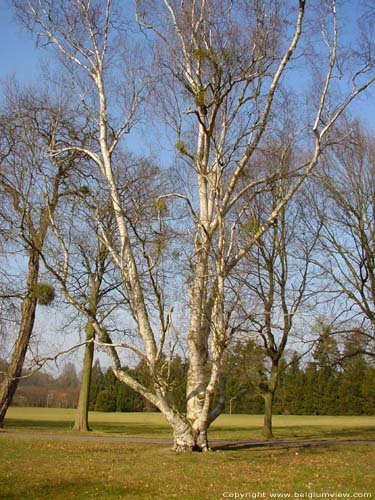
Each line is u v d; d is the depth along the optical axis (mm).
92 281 23297
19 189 15141
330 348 24203
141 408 60125
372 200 23500
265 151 16188
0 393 23766
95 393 63000
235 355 22750
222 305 14094
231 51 14516
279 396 59094
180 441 14992
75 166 19266
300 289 23828
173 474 11547
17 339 24156
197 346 15430
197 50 14266
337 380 57156
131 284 15445
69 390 66625
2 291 24000
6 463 12945
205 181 16062
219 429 30797
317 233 23938
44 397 66500
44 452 15203
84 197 16828
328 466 12953
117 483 10500
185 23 14977
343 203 23312
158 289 15930
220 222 14578
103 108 16234
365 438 23641
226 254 15430
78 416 25141
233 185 15156
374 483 10711
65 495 9359
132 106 16344
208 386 14523
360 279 23203
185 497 9281
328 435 25594
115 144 16266
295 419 46625
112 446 17031
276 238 24281
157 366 14781
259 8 14375
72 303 15086
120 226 15617
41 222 17547
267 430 23953
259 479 11047
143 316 15297
